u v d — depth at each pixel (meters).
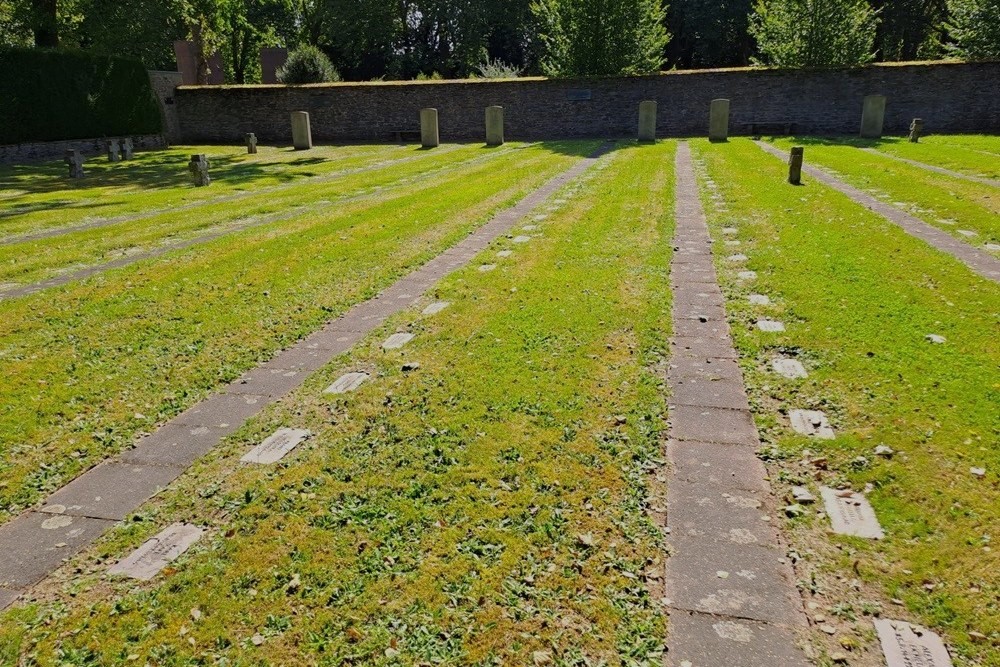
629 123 27.39
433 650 2.79
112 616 3.04
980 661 2.64
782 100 25.84
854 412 4.51
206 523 3.69
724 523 3.51
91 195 15.23
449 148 24.08
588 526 3.51
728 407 4.70
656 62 29.03
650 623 2.90
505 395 4.97
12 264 9.15
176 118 30.62
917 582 3.05
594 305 6.80
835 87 25.23
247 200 13.96
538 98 27.84
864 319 6.11
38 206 13.77
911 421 4.34
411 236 10.09
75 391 5.36
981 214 10.16
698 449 4.20
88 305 7.37
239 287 7.89
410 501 3.77
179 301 7.46
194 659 2.79
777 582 3.10
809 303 6.56
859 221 9.85
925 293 6.75
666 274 7.77
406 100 28.73
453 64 47.47
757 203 11.45
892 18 39.12
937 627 2.81
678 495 3.76
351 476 4.04
